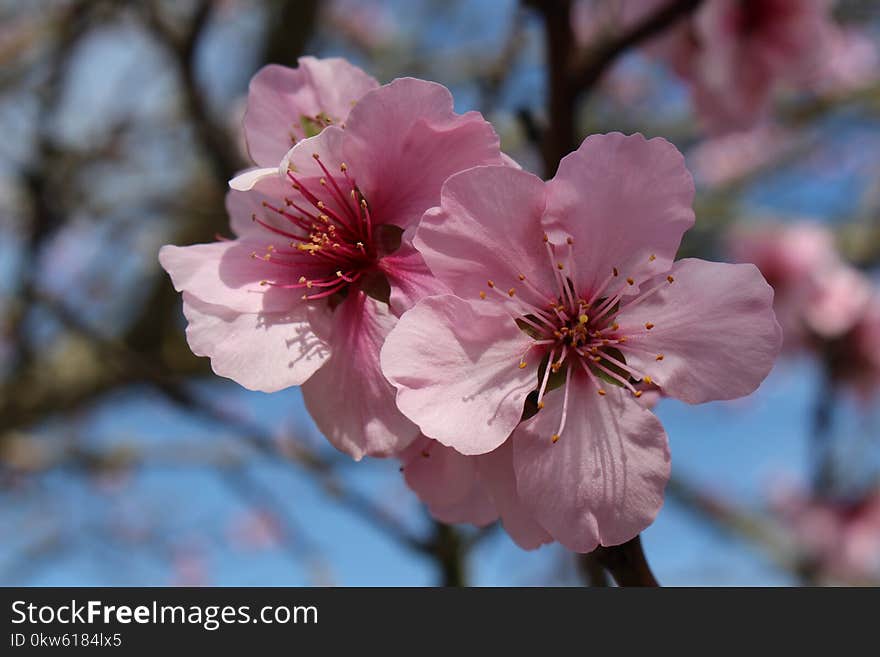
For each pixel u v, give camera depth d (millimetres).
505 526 256
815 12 387
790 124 625
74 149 580
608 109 636
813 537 573
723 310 251
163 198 582
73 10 547
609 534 249
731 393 250
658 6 343
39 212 568
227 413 364
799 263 577
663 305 254
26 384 597
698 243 640
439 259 252
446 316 251
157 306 600
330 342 258
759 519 607
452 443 248
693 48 373
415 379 249
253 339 258
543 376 256
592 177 251
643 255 253
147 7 457
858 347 560
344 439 254
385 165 258
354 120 254
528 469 251
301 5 510
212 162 462
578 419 252
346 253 261
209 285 260
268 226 265
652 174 251
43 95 565
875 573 573
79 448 577
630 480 250
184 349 614
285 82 270
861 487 578
